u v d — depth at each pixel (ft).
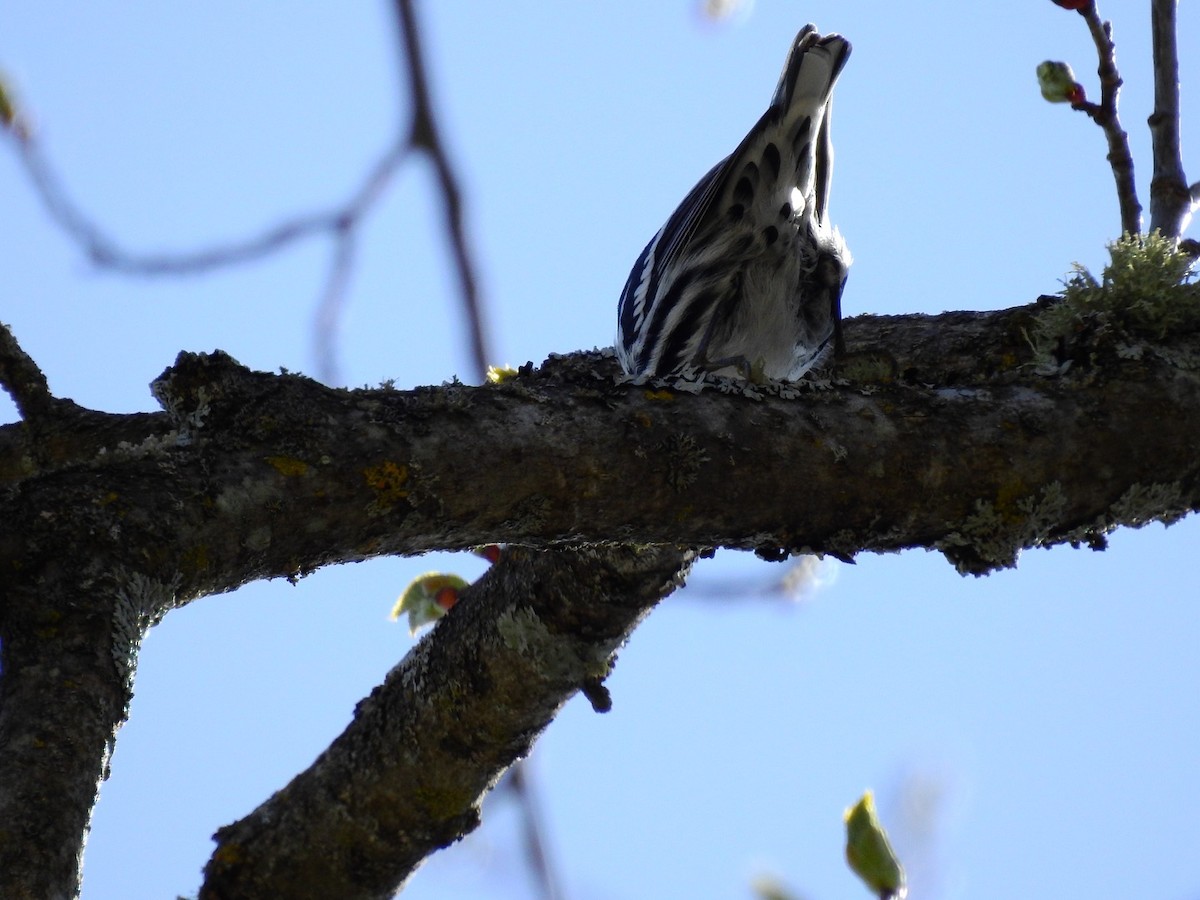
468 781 23.82
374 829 23.95
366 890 24.29
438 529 16.79
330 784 24.08
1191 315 20.17
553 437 17.26
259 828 24.29
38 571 14.02
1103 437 18.98
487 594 23.18
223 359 16.15
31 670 13.46
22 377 16.24
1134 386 19.35
